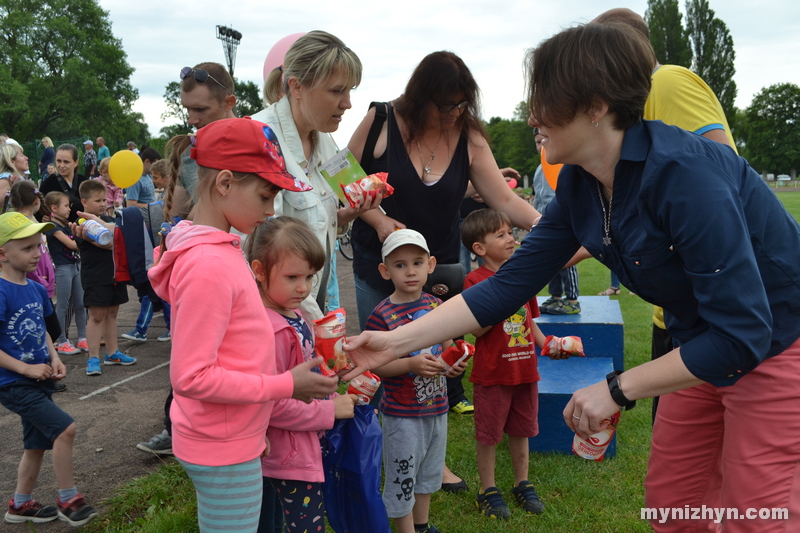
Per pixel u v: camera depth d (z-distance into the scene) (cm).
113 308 561
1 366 289
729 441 180
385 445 269
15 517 300
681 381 158
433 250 330
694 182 149
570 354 298
